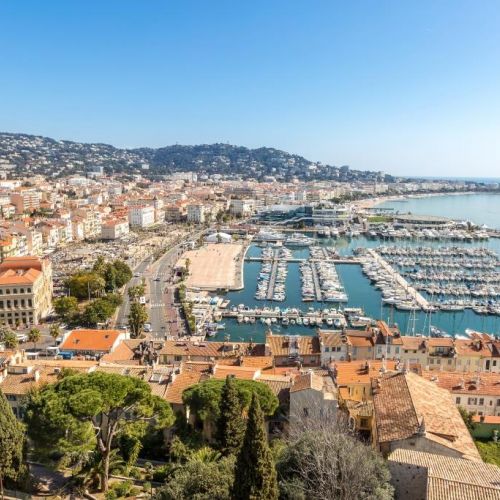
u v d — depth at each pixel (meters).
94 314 173.25
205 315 196.25
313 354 129.25
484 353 134.25
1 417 62.38
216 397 72.56
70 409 57.44
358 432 77.06
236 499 45.41
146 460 74.00
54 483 66.75
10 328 167.62
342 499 47.22
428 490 44.78
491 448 83.00
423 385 79.31
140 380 66.38
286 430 77.50
